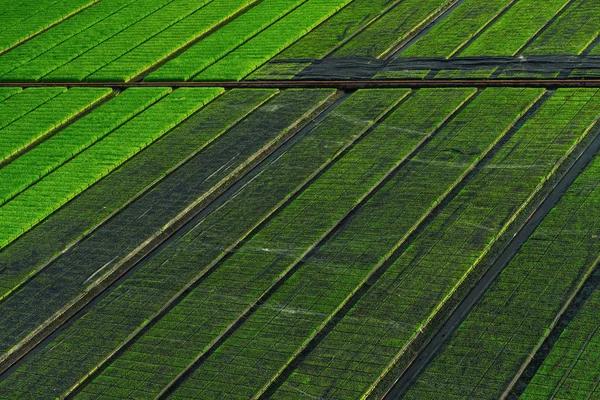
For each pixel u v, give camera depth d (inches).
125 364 2219.5
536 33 3462.1
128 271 2608.3
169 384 2128.4
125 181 3058.6
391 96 3223.4
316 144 3029.0
